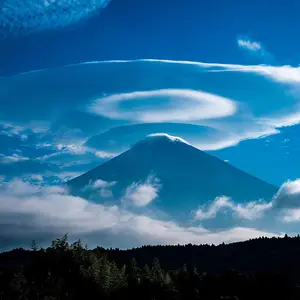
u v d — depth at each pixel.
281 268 179.00
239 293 133.38
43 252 144.50
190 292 133.50
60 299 123.38
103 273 130.38
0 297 121.62
